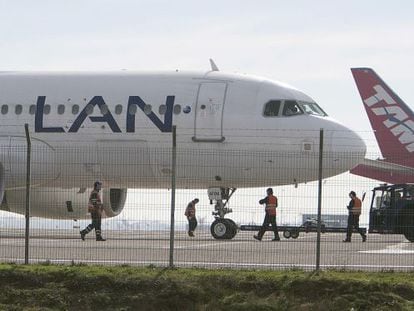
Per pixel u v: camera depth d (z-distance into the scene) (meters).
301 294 75.69
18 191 151.25
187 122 136.12
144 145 137.75
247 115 135.00
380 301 73.00
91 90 141.50
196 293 75.88
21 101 143.88
